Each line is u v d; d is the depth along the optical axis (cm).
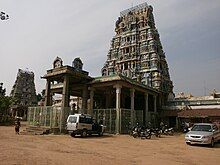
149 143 1966
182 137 2689
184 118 3988
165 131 3083
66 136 2334
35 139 1950
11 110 7012
